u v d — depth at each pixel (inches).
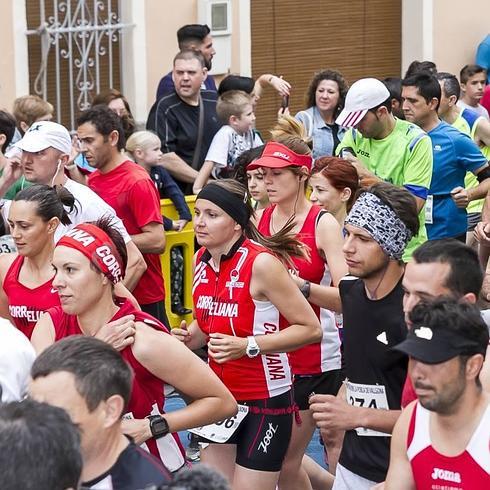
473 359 324.5
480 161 747.4
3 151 687.7
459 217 754.2
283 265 478.6
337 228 529.3
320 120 858.1
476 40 1114.7
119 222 572.7
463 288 375.6
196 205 475.8
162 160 796.6
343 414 418.9
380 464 431.5
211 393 404.2
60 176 585.0
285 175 530.6
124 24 928.9
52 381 313.4
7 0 877.2
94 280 402.0
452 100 833.5
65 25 906.7
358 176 561.9
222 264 479.5
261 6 1043.9
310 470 542.0
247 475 486.3
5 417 262.1
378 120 698.8
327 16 1077.1
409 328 350.3
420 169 701.9
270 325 478.9
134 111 941.8
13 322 504.1
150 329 398.6
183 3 953.5
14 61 886.4
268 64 1057.5
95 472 324.2
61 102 916.0
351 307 431.5
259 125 1061.1
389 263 423.8
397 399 425.7
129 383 324.8
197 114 821.2
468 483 332.2
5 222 617.6
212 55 904.9
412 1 1097.4
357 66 1101.1
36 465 256.5
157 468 328.2
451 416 330.6
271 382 481.7
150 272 665.0
